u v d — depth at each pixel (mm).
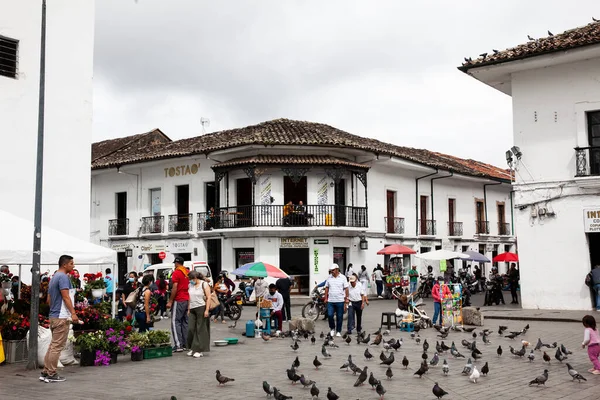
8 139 18406
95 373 10312
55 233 12914
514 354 11539
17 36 18750
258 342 14914
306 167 30391
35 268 10961
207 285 12578
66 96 19969
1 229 12055
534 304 22156
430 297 33344
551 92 22062
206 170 32875
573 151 21516
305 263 31359
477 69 22594
